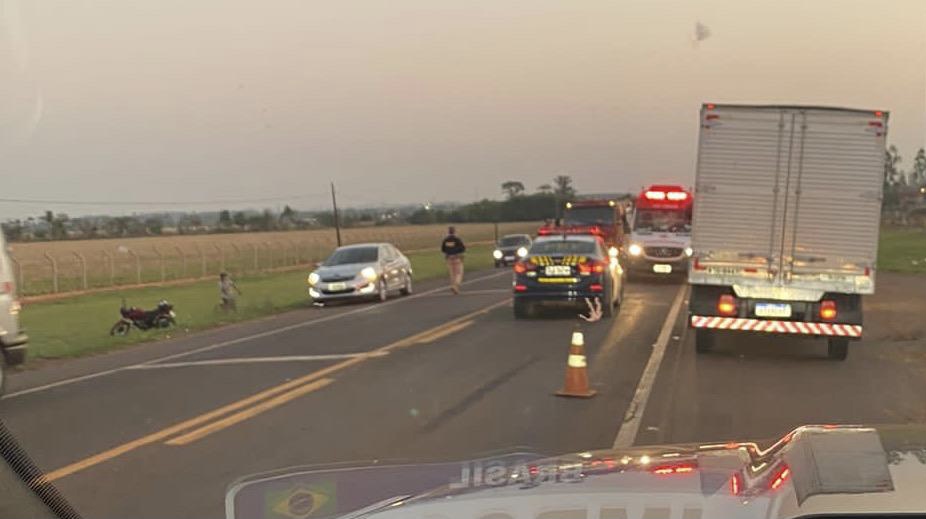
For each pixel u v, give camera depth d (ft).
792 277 40.60
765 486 7.94
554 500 8.73
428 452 23.16
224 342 52.08
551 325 54.54
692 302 41.83
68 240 199.21
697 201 41.37
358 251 82.07
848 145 40.09
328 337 51.52
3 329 32.83
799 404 30.07
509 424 26.94
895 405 29.91
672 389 33.04
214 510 18.62
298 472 17.98
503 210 353.92
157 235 243.19
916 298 73.87
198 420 28.45
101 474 21.83
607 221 106.01
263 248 155.43
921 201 252.42
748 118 40.78
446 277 114.73
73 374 40.47
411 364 39.63
